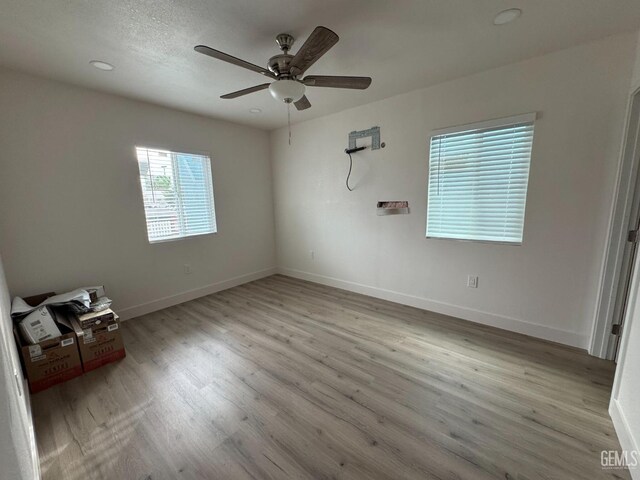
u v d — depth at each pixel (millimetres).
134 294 3074
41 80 2357
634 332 1426
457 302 2871
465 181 2668
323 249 4016
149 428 1575
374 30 1791
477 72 2430
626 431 1374
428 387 1863
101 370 2115
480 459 1356
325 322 2857
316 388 1879
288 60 1733
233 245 4051
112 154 2799
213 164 3699
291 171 4180
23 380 1771
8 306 1901
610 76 1933
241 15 1614
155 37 1812
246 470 1324
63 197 2535
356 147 3373
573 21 1719
